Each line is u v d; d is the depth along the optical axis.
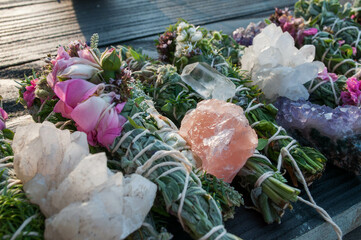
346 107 0.28
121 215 0.17
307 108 0.27
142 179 0.18
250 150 0.23
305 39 0.37
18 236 0.16
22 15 0.53
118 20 0.54
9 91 0.35
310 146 0.29
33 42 0.46
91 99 0.20
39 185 0.18
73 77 0.21
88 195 0.17
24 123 0.31
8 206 0.18
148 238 0.18
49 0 0.59
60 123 0.23
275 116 0.28
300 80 0.30
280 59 0.30
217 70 0.30
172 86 0.28
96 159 0.17
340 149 0.27
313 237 0.23
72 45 0.23
